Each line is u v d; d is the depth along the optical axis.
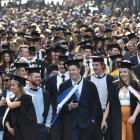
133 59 27.69
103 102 22.62
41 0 102.19
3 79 22.39
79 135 21.25
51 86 23.88
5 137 20.42
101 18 66.19
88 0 102.69
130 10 81.50
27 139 20.08
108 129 21.67
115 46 27.47
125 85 21.53
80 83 21.44
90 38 35.25
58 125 21.39
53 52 27.67
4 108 20.62
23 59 27.81
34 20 64.62
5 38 38.41
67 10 94.81
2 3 106.88
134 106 21.42
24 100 20.19
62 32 38.28
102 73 22.75
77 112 21.28
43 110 21.11
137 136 21.42
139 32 40.94
